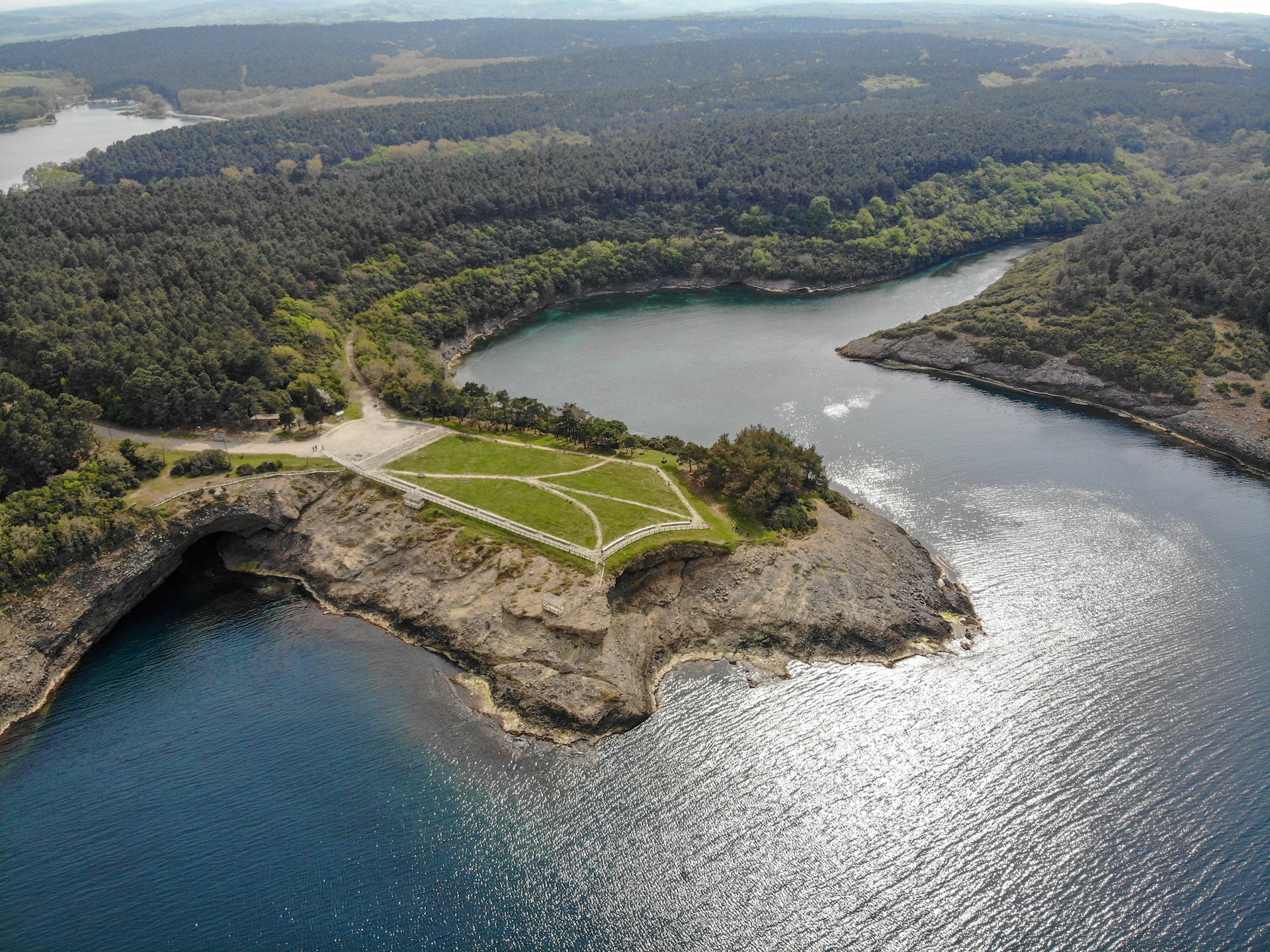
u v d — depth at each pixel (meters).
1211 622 115.62
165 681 108.69
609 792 91.62
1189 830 85.44
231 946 76.12
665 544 121.75
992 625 117.06
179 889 81.12
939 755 96.12
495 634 111.19
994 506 145.62
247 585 127.69
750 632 115.00
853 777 93.44
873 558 125.94
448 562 121.81
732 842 85.94
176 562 131.50
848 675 108.69
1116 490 151.12
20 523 118.81
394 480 139.38
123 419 150.12
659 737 99.19
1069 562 129.75
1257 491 151.50
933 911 78.75
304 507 135.50
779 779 93.19
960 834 86.31
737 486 135.75
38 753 98.44
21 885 81.88
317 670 109.88
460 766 94.81
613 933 77.19
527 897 80.50
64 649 112.94
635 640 111.38
